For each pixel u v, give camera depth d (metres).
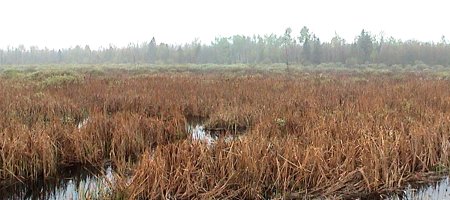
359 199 4.55
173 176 4.42
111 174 5.36
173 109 9.43
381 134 5.68
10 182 4.90
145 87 13.58
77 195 4.72
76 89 12.92
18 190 4.95
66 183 5.23
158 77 19.44
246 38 83.81
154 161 4.48
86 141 5.98
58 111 9.10
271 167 4.82
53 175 5.31
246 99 11.10
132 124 6.98
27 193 4.89
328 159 5.02
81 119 9.12
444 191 4.76
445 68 42.72
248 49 73.50
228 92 12.42
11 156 5.00
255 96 11.45
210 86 14.27
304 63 50.59
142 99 10.68
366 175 4.79
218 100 10.77
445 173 5.31
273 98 10.96
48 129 6.16
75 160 5.82
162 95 11.45
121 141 6.29
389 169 4.88
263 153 5.06
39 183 5.15
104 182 4.74
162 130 7.34
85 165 5.82
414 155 5.33
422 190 4.80
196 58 66.44
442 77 23.70
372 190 4.69
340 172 4.80
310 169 4.76
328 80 18.84
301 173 4.65
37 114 8.51
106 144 6.44
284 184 4.50
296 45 63.62
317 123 7.04
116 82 15.73
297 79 19.69
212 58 71.12
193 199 4.23
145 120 7.41
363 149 5.21
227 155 4.82
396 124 6.90
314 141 5.70
